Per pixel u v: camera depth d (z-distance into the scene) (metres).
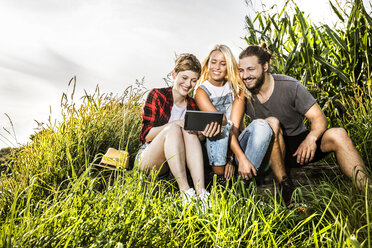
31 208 1.92
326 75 3.69
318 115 2.44
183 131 2.32
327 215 1.80
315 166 2.67
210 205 1.87
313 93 3.49
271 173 2.59
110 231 1.46
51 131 2.92
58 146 2.70
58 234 1.46
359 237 1.54
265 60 2.52
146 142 2.52
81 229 1.48
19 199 2.11
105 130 3.12
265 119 2.47
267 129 2.32
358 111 3.17
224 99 2.74
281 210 1.90
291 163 2.63
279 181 2.36
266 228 1.64
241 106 2.66
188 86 2.51
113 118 3.23
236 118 2.62
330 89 3.65
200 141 2.49
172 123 2.35
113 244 1.43
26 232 1.45
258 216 1.79
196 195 2.07
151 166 2.33
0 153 2.96
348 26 3.58
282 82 2.53
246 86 2.58
